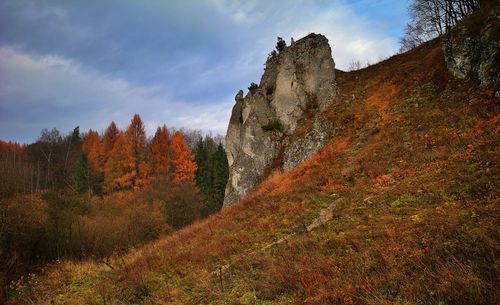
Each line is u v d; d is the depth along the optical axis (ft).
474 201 36.58
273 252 43.34
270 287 32.73
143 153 246.27
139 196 170.71
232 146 130.31
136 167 225.56
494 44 68.59
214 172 211.41
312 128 101.09
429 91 83.35
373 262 30.40
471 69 74.02
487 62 68.95
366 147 76.69
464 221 31.91
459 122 63.21
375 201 49.21
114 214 123.65
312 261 34.94
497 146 47.09
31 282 58.95
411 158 60.23
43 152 258.57
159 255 58.44
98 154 240.32
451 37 82.84
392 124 79.41
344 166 72.43
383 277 26.71
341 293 25.64
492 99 62.69
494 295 19.58
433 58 94.53
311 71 115.34
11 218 76.23
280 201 67.92
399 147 67.15
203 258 50.16
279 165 103.04
